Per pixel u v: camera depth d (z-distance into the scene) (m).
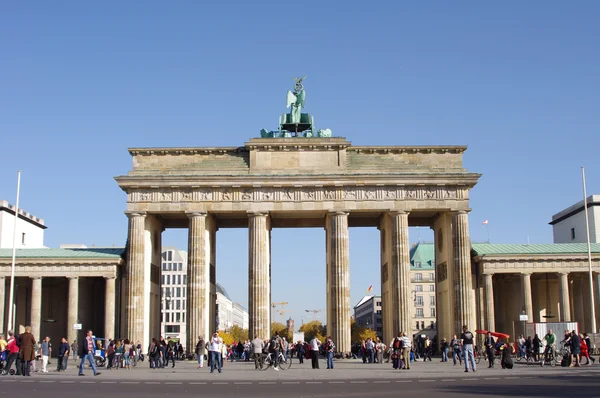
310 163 113.75
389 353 97.25
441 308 120.56
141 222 111.81
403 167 114.19
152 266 118.12
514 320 127.00
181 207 112.06
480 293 116.25
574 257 115.69
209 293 117.25
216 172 113.12
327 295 119.56
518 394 41.12
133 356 90.00
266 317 110.38
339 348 108.81
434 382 52.66
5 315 123.50
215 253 125.12
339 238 111.38
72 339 112.75
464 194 112.62
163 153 114.62
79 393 42.88
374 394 42.25
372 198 112.38
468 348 65.62
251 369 78.56
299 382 54.72
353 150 114.88
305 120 118.88
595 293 117.31
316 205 112.19
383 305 123.69
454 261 111.44
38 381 53.50
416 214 121.25
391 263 112.62
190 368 82.88
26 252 118.31
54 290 125.38
